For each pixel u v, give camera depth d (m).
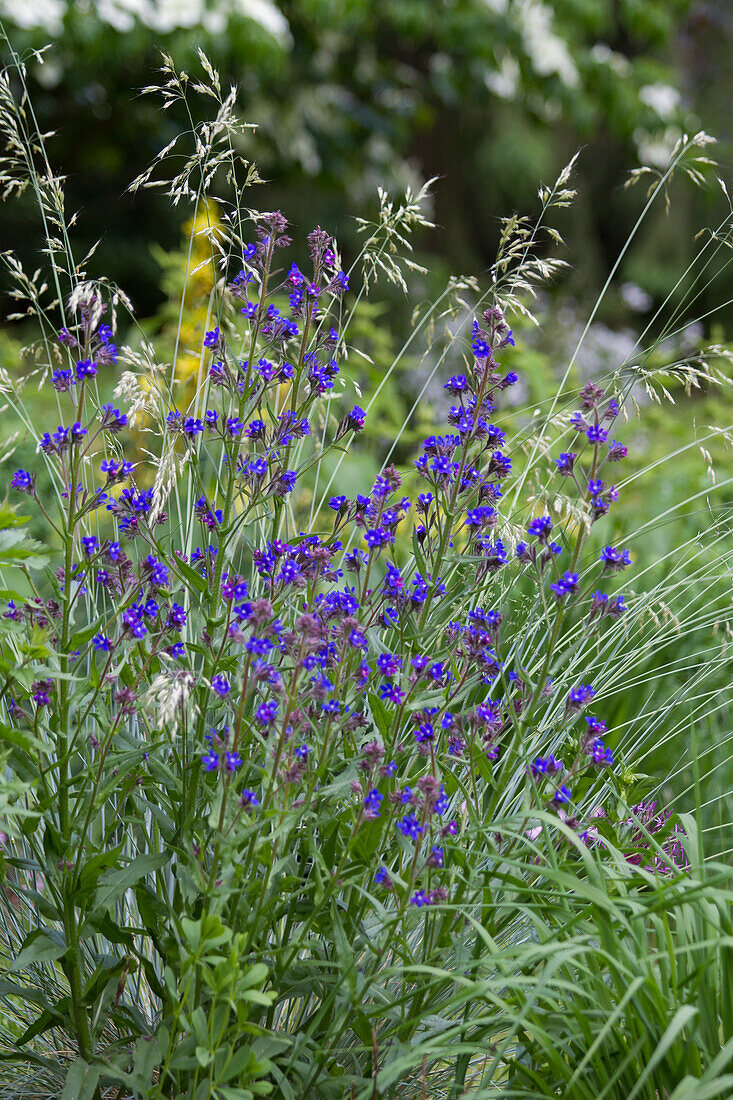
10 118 2.77
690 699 2.89
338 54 10.12
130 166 9.84
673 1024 2.42
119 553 2.56
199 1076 2.54
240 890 2.49
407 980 2.63
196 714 2.61
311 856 2.55
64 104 9.16
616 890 2.60
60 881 2.53
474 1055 2.64
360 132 9.96
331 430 3.12
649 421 4.15
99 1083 2.59
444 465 2.61
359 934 2.59
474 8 9.87
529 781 2.63
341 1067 2.57
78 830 2.54
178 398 3.29
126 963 2.56
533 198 12.48
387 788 2.57
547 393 3.84
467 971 2.58
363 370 3.66
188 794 2.56
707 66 13.35
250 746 2.56
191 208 8.59
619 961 2.52
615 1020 2.49
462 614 2.79
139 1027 2.58
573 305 8.09
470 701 2.83
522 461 3.14
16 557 2.52
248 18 8.12
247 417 2.60
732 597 2.93
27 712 2.58
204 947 2.46
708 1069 2.43
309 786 2.51
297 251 9.57
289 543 2.58
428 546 2.63
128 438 3.24
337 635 2.56
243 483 2.61
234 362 2.61
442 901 2.54
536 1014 2.52
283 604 2.60
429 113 10.77
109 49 8.00
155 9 8.22
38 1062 2.60
